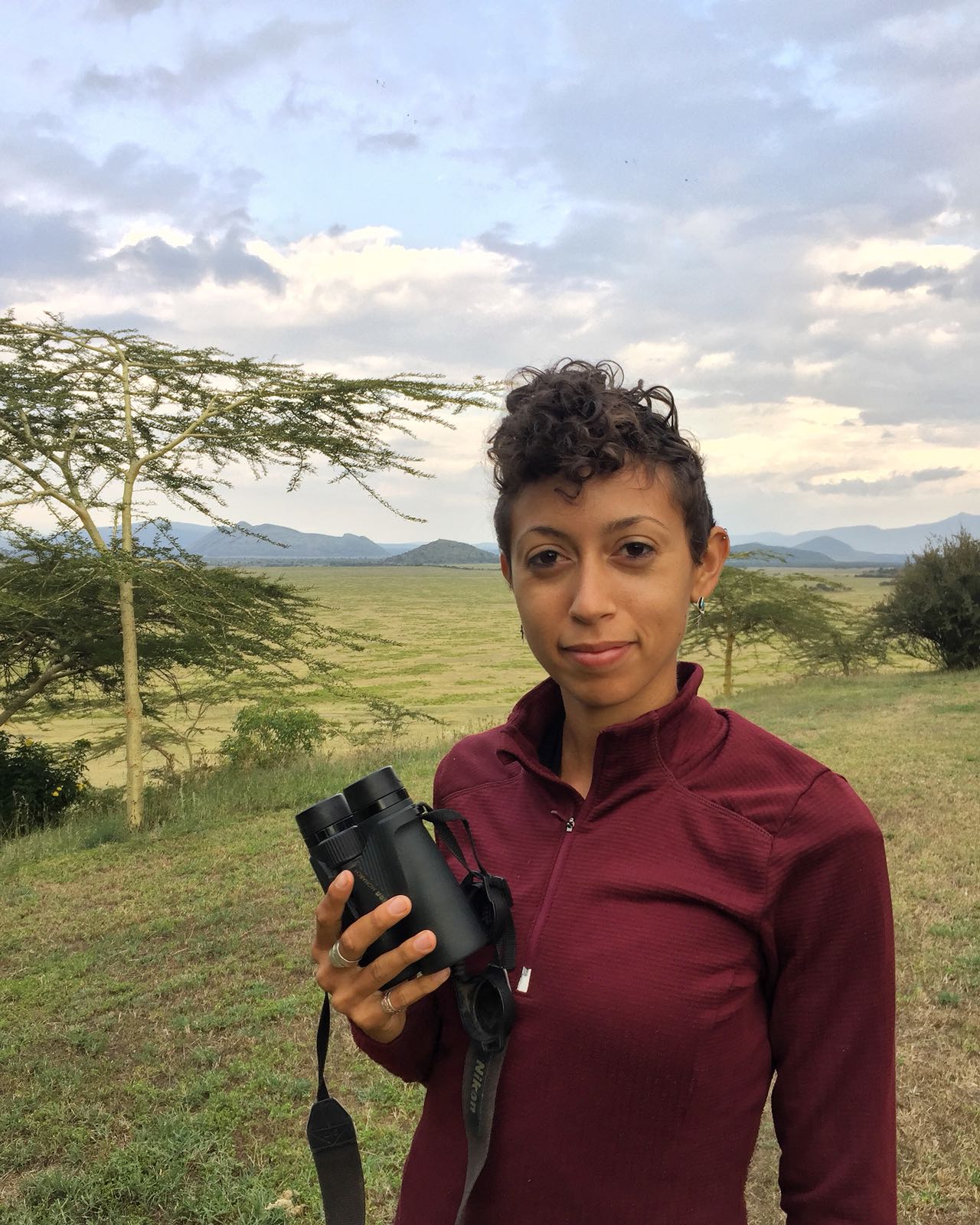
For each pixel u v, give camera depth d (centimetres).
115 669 1254
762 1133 373
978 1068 408
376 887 97
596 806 109
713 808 104
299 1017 489
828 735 1302
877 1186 99
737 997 99
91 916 680
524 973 103
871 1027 100
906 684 2073
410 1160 116
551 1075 99
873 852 101
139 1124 391
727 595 2398
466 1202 99
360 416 995
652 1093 96
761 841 101
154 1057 451
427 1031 116
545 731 125
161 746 1480
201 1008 505
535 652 111
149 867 803
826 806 102
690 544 110
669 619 107
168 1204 340
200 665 1180
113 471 994
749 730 111
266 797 1051
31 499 952
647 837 105
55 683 1281
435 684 3609
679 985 97
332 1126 110
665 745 107
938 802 880
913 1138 362
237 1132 382
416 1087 411
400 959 94
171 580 1035
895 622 2423
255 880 743
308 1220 329
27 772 1228
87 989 537
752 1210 328
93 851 875
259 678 1162
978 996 475
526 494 108
